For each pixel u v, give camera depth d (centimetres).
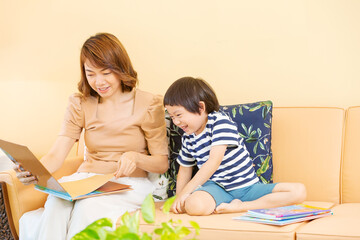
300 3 198
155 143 177
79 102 180
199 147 168
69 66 238
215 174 167
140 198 167
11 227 158
